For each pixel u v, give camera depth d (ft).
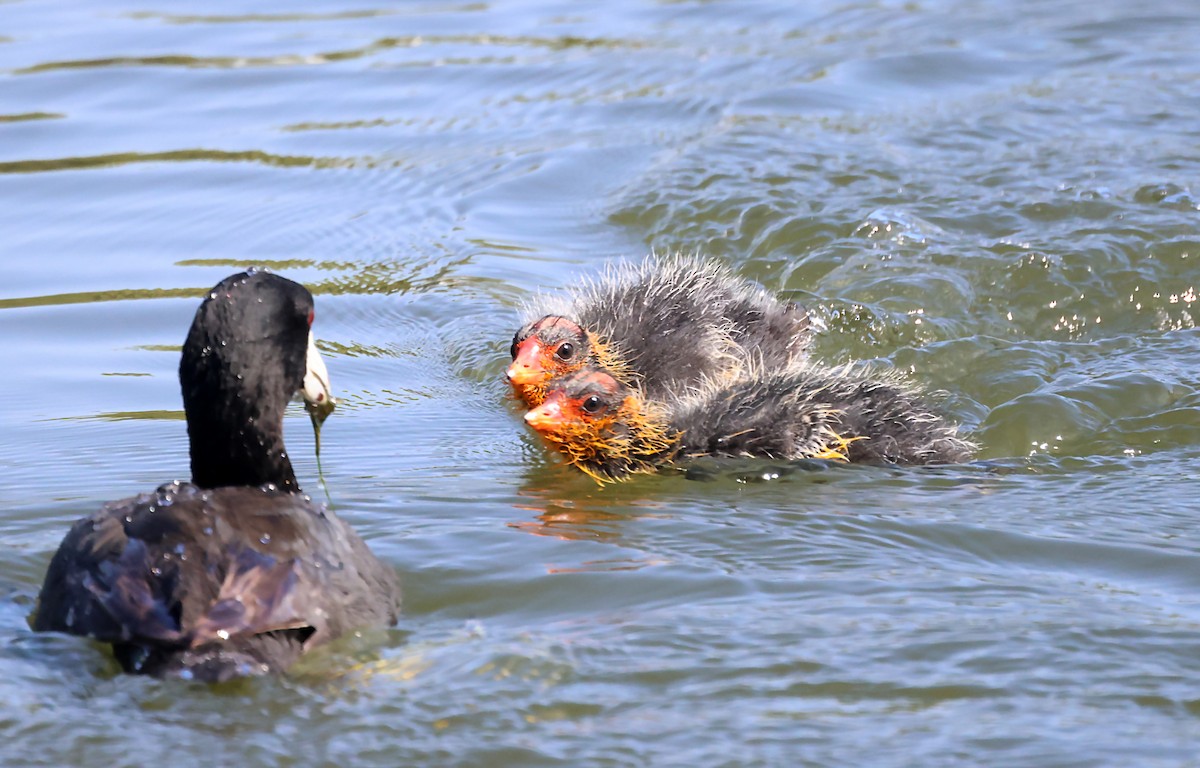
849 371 43.60
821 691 24.36
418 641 26.32
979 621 26.89
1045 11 78.33
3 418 41.96
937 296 48.26
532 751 22.58
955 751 22.50
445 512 33.91
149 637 23.98
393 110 68.69
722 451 38.91
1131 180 55.31
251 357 28.45
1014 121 62.49
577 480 37.37
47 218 57.88
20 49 76.84
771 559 30.55
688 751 22.56
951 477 36.65
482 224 56.90
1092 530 32.04
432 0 86.02
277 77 72.95
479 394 44.52
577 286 49.24
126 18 82.64
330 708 23.70
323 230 56.34
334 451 39.45
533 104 68.64
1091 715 23.52
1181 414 39.42
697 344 44.11
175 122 67.51
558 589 28.99
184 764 22.24
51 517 33.37
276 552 25.34
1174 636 26.20
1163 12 76.74
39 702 23.53
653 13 82.38
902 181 56.75
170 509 26.05
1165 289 47.91
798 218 53.98
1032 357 44.24
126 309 50.01
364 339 48.19
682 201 56.70
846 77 69.21
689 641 26.12
